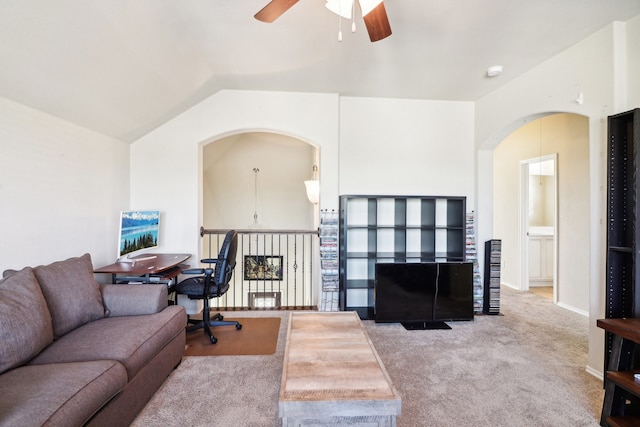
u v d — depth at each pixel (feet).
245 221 22.24
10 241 6.93
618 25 7.29
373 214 12.16
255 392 6.80
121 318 7.17
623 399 5.77
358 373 5.06
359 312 11.92
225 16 7.02
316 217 15.12
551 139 13.91
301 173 21.17
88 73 7.26
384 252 12.87
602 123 7.61
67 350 5.62
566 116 13.16
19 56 5.90
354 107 12.55
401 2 6.56
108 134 10.21
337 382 4.78
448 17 7.11
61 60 6.49
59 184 8.30
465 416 6.04
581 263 12.41
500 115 11.33
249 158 20.27
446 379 7.37
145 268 8.68
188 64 9.00
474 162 12.89
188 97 10.77
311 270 15.57
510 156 16.46
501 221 17.08
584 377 7.49
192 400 6.48
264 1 6.51
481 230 12.60
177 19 7.07
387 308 10.86
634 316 6.23
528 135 15.25
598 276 7.56
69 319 6.41
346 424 4.47
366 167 12.62
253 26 7.46
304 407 4.29
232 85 11.25
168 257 10.62
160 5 6.51
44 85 6.91
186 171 11.68
